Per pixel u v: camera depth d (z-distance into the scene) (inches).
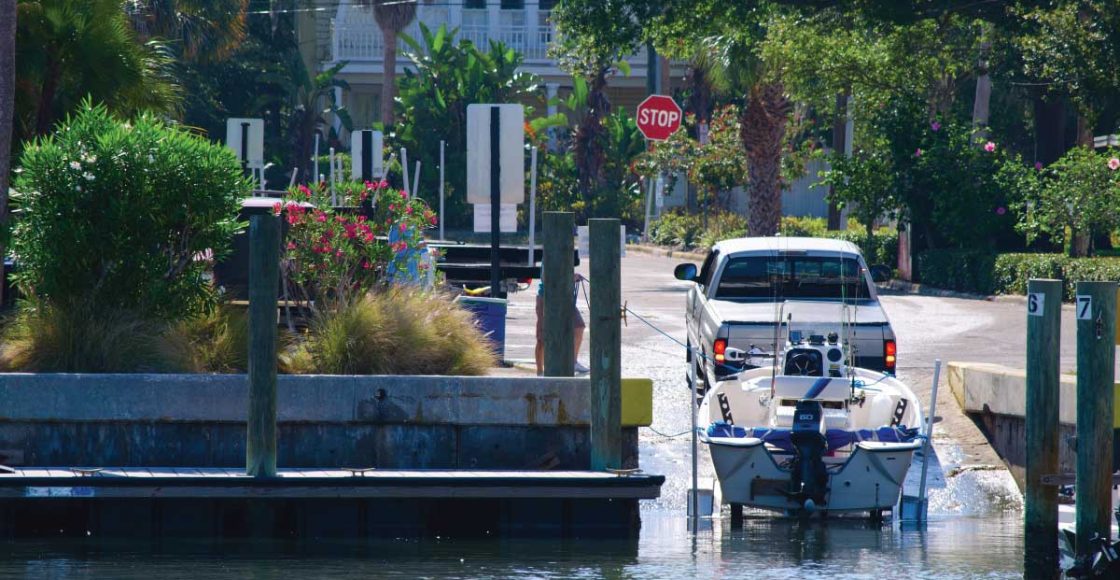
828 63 5669.3
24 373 1787.6
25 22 2431.1
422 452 1822.1
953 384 2486.5
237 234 2272.4
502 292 2977.4
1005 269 4857.3
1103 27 4724.4
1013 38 5246.1
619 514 1769.2
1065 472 2048.5
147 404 1781.5
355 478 1701.5
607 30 5064.0
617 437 1765.5
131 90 2591.0
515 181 2640.3
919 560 1579.7
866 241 6122.1
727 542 1704.0
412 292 2078.0
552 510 1760.6
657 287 5167.3
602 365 1758.1
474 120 2637.8
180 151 1940.2
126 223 1910.7
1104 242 5753.0
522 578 1465.3
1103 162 4618.6
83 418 1774.1
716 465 1825.8
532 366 2559.1
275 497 1694.1
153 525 1729.8
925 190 5536.4
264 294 1679.4
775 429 1850.4
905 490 2062.0
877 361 2265.0
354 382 1801.2
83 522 1724.9
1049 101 5615.2
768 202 6343.5
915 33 5482.3
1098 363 1520.7
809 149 7455.7
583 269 5600.4
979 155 5378.9
